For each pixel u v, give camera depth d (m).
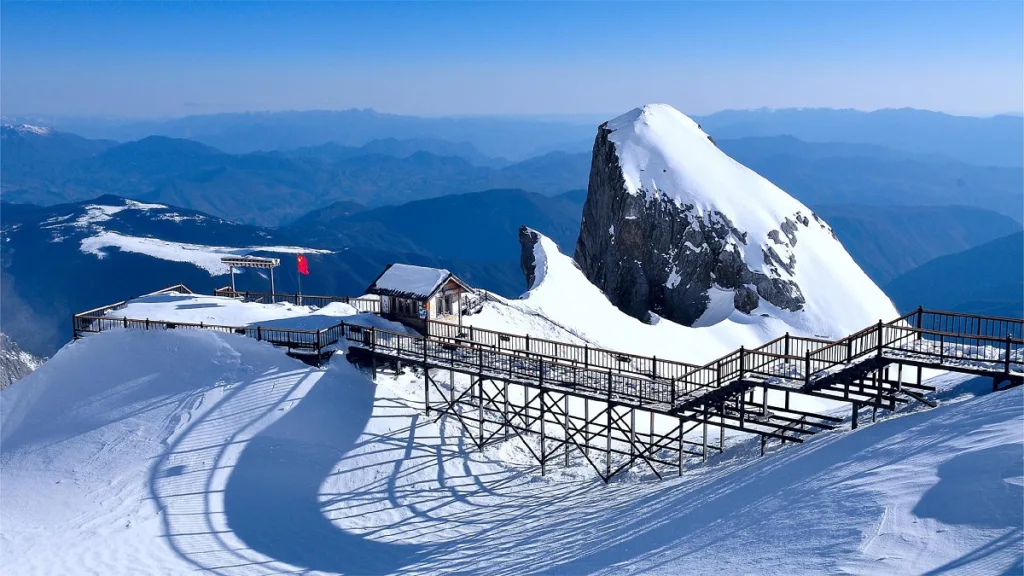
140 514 29.38
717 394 31.44
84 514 29.62
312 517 30.12
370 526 29.75
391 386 39.47
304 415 35.81
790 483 23.09
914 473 19.53
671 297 76.06
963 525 16.06
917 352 30.00
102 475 32.44
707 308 74.06
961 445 20.20
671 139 85.62
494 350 36.50
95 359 39.91
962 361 28.95
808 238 78.50
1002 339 27.55
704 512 23.33
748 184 82.19
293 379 37.59
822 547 17.34
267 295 54.12
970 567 14.44
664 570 19.27
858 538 17.09
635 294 77.81
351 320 44.12
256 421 35.19
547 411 34.75
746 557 18.33
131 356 39.78
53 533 28.27
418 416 37.88
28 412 37.75
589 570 21.17
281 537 28.42
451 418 38.22
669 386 33.69
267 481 31.98
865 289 75.69
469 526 29.48
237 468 32.50
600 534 24.66
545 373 35.06
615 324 61.91
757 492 23.39
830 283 73.69
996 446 18.84
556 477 34.84
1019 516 15.61
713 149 87.62
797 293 71.38
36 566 25.80
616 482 33.16
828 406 46.09
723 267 74.06
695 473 31.39
